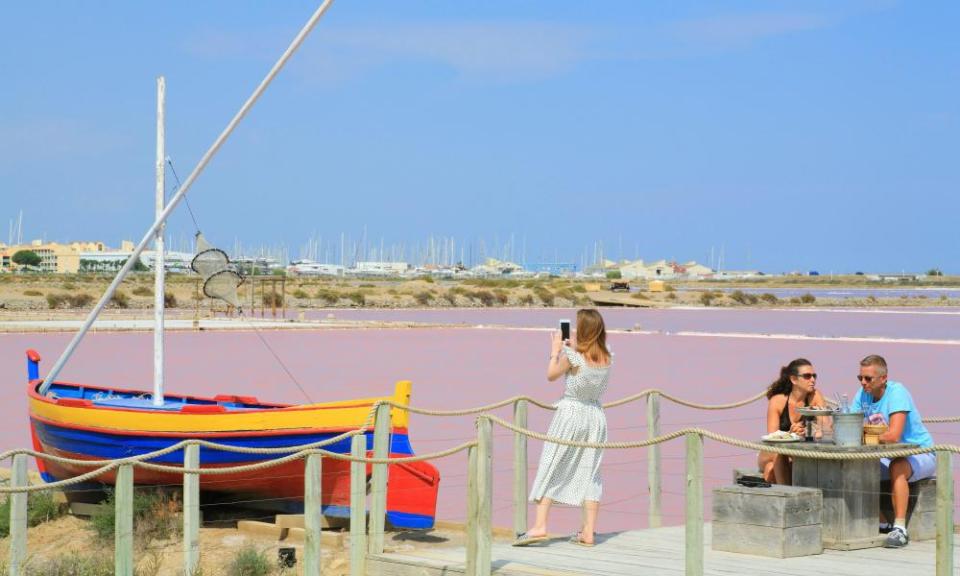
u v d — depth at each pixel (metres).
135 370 34.97
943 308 105.62
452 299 100.81
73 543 12.18
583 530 10.40
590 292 125.81
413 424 21.75
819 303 116.62
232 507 13.56
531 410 24.78
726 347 46.62
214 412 13.01
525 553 9.90
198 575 10.38
